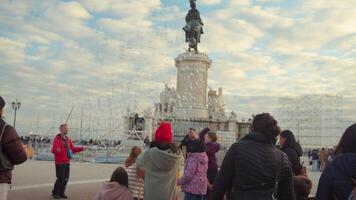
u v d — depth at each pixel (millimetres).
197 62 32438
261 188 3627
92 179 13789
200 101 32344
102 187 5324
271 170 3639
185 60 32500
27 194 9867
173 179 5336
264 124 3818
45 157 22844
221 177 3725
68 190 11031
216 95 36688
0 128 4305
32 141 29516
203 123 31594
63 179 9570
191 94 32188
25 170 15930
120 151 25719
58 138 9570
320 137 45094
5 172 4355
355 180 3072
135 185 5730
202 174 6312
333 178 3127
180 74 32688
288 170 3803
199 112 31938
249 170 3605
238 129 34250
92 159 23047
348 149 3297
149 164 5227
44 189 10789
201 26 33531
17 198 9234
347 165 3119
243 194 3637
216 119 32719
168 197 5223
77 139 28000
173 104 32656
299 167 5656
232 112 34031
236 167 3674
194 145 6379
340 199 3098
